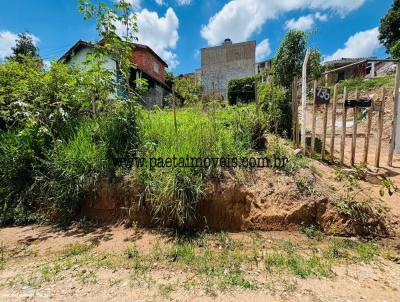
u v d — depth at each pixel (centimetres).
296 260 263
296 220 340
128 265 261
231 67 2353
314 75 754
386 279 234
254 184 369
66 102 462
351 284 226
